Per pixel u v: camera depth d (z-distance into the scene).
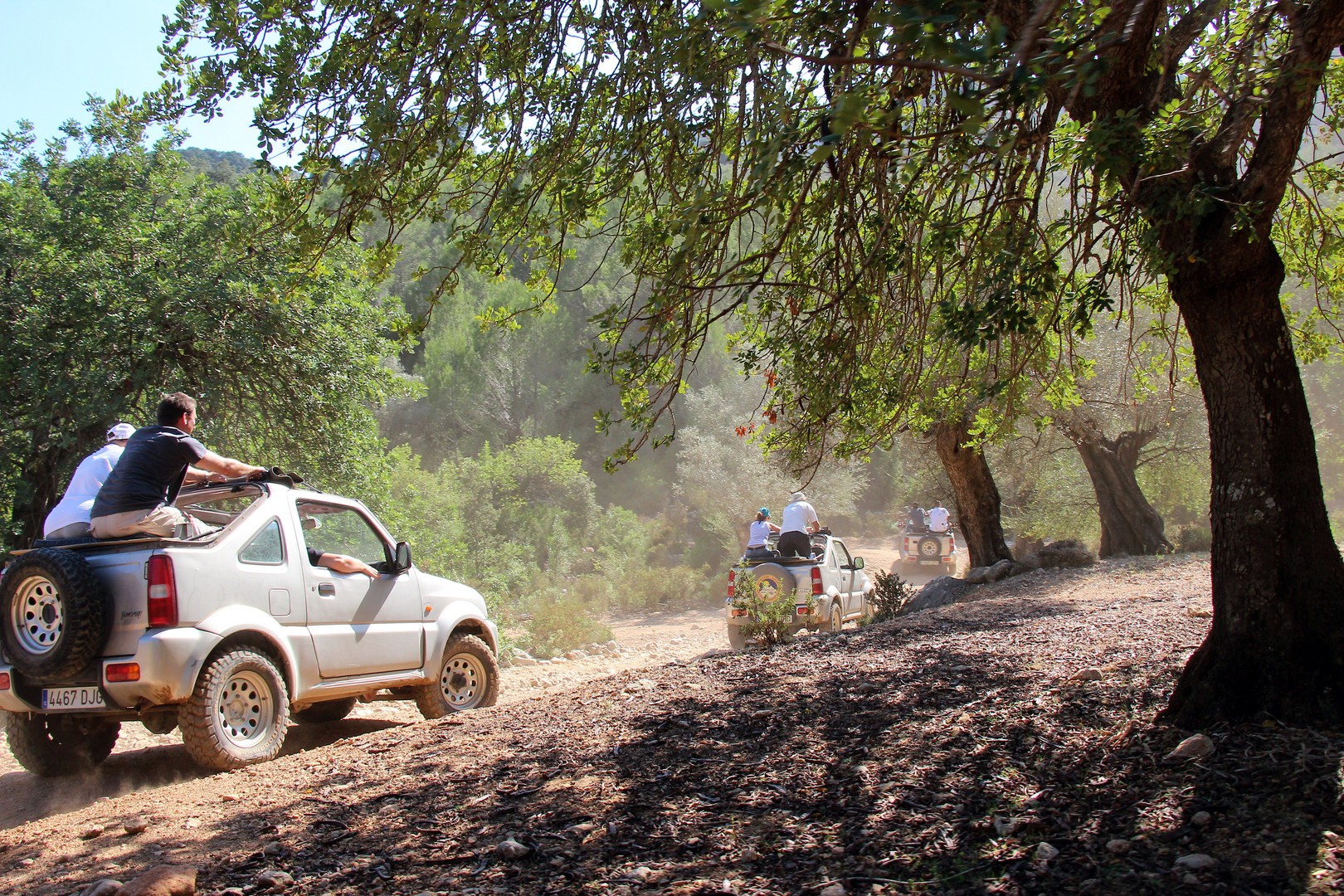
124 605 5.27
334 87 4.57
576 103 4.84
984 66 2.25
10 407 10.10
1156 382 13.51
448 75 4.62
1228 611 3.57
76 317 10.19
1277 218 5.48
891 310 5.42
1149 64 3.86
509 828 3.62
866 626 9.16
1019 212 4.00
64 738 5.96
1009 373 5.75
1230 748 3.23
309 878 3.28
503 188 5.08
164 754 6.66
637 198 5.14
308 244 4.68
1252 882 2.45
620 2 4.76
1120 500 16.31
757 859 3.07
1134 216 3.74
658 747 4.59
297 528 6.30
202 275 10.39
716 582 20.78
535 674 10.72
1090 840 2.87
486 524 24.33
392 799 4.23
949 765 3.72
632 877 2.99
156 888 3.08
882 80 3.85
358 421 12.01
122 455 5.68
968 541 15.04
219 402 10.75
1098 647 5.95
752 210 3.84
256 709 5.70
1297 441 3.49
